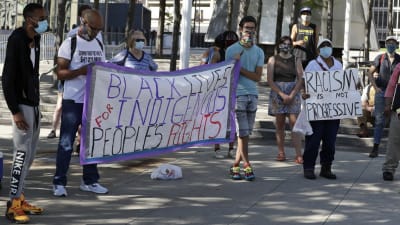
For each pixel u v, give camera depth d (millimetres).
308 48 11445
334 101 8727
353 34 30125
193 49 39875
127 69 7488
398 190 8172
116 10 37969
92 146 7328
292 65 9789
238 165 8695
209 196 7641
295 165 9844
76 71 7105
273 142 12680
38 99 6473
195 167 9508
